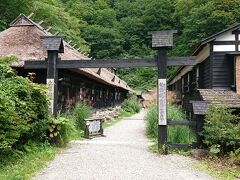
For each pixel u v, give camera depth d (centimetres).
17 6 2602
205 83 1641
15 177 645
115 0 7206
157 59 1083
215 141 980
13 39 1495
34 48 1425
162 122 1066
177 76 2867
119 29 6425
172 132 1134
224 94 1386
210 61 1483
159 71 1077
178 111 1430
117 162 873
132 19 6475
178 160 926
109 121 2231
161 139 1061
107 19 6297
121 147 1120
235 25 1448
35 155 880
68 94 1622
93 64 1116
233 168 841
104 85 2734
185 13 4500
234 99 1326
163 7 6069
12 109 725
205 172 794
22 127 773
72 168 791
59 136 1077
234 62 1447
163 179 707
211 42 1485
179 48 4103
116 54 6016
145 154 1004
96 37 5944
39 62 1135
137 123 2166
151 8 6172
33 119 940
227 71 1472
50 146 1030
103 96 2700
